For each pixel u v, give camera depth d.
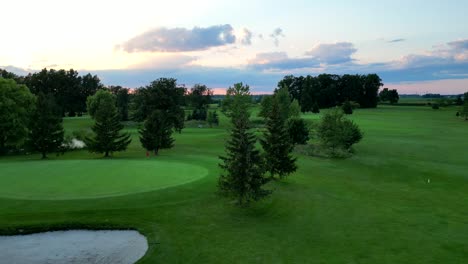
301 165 40.88
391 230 19.31
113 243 16.91
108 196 21.84
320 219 20.78
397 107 190.12
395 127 90.81
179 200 22.22
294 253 16.03
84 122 108.88
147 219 19.28
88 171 28.08
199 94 146.75
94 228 18.34
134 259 15.41
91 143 45.41
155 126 47.19
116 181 25.17
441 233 19.03
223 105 71.44
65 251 16.02
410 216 22.09
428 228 19.83
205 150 54.12
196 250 16.08
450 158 49.91
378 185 32.41
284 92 70.75
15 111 52.31
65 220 18.55
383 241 17.66
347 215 21.75
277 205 23.02
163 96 64.38
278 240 17.44
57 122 47.12
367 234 18.58
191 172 28.92
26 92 56.59
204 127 99.75
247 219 20.23
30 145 45.72
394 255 16.03
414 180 35.72
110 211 19.88
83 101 152.12
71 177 25.98
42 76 141.88
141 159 36.72
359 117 123.88
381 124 98.50
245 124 22.67
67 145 53.78
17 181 24.67
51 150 46.50
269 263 15.00
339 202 24.69
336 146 50.78
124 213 19.78
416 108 179.75
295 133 54.78
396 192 29.52
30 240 17.03
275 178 31.84
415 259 15.65
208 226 18.88
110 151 47.56
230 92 69.62
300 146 53.56
